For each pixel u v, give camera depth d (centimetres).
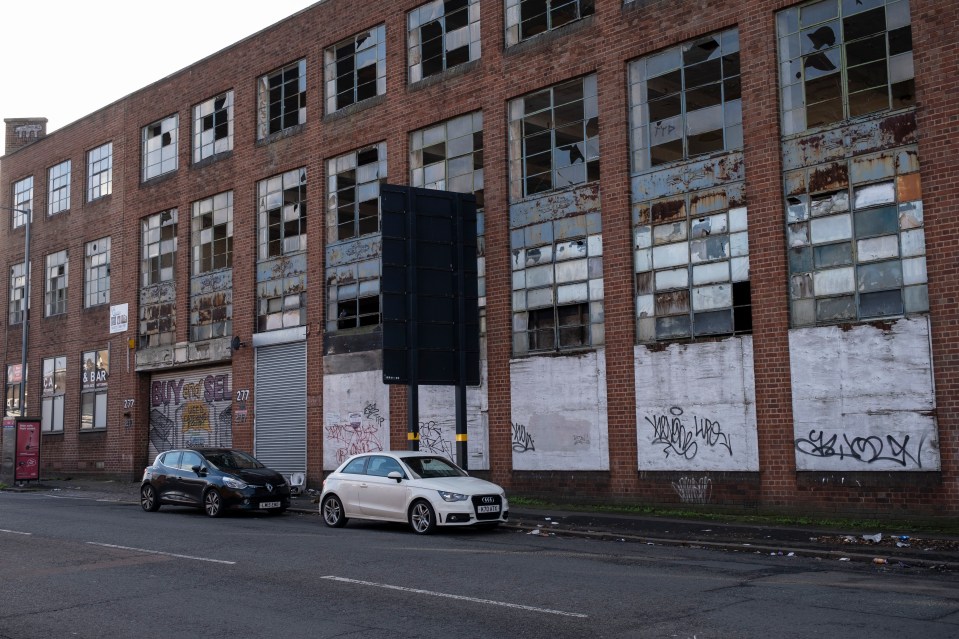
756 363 1823
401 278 2083
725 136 1934
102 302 3678
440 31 2528
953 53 1619
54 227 3966
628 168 2077
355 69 2764
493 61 2370
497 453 2262
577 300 2152
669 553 1375
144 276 3481
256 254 3030
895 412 1636
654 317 2008
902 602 954
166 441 3356
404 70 2603
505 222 2309
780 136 1839
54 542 1502
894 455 1631
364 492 1738
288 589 1049
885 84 1717
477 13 2433
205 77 3269
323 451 2720
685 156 1995
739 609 916
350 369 2664
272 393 2911
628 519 1775
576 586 1049
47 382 3903
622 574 1141
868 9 1747
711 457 1877
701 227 1948
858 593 1008
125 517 2000
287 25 2970
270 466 2881
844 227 1741
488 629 835
